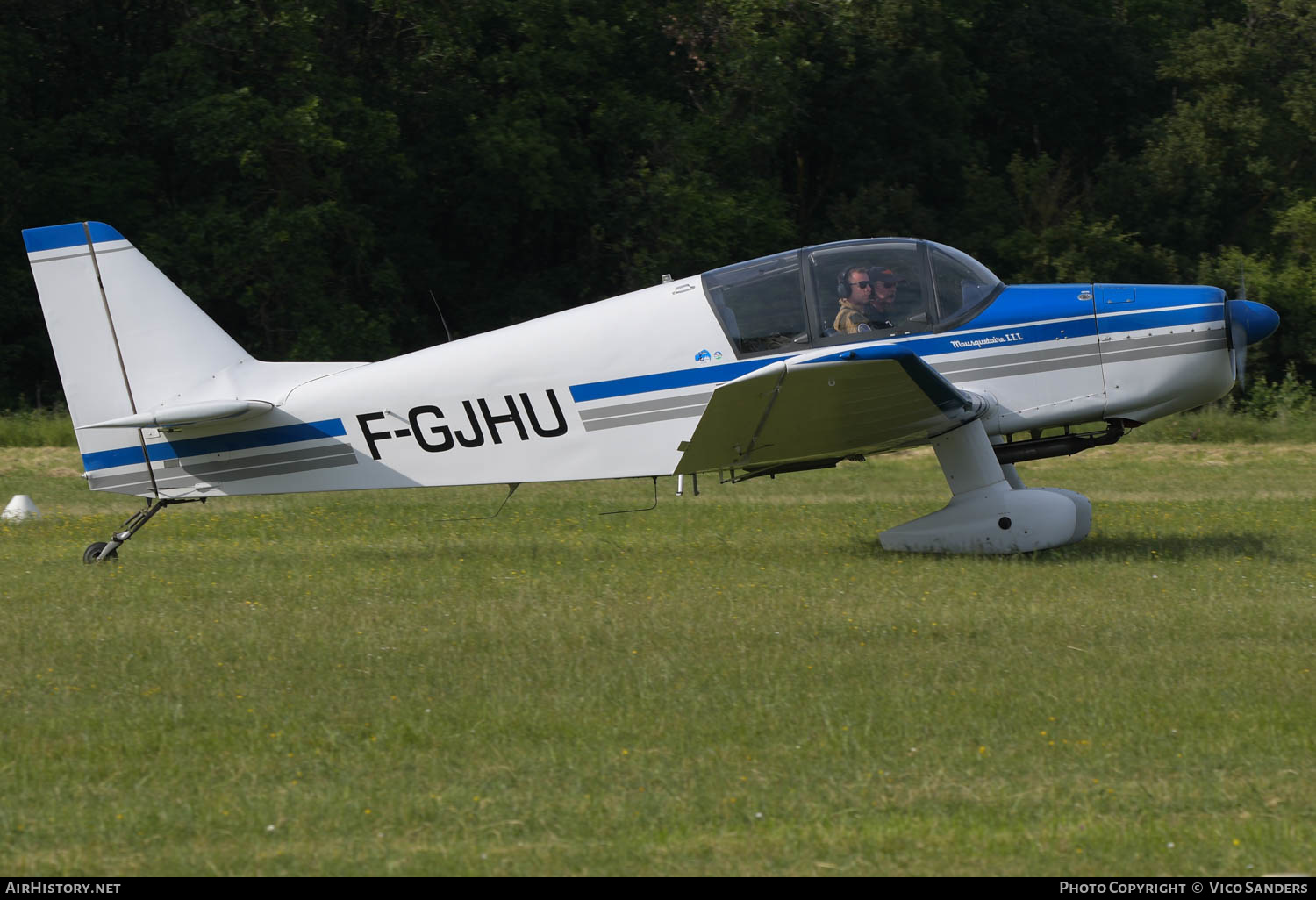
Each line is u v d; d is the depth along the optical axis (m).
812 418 26.47
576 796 14.05
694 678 18.38
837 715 16.61
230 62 72.56
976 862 12.47
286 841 13.01
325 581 26.17
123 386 29.70
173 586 25.55
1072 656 19.38
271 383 30.14
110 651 20.20
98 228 29.28
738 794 14.05
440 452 29.70
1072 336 28.98
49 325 29.27
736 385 24.75
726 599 23.75
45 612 23.03
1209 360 29.05
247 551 30.69
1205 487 44.06
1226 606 22.50
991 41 104.75
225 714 16.94
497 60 78.75
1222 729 15.95
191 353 29.84
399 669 19.06
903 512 36.88
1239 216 95.00
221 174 75.12
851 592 24.22
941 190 95.12
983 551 28.55
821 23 87.94
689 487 44.91
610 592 24.61
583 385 29.00
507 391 29.27
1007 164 105.88
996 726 16.09
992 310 28.86
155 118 71.19
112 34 80.19
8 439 57.31
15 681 18.55
